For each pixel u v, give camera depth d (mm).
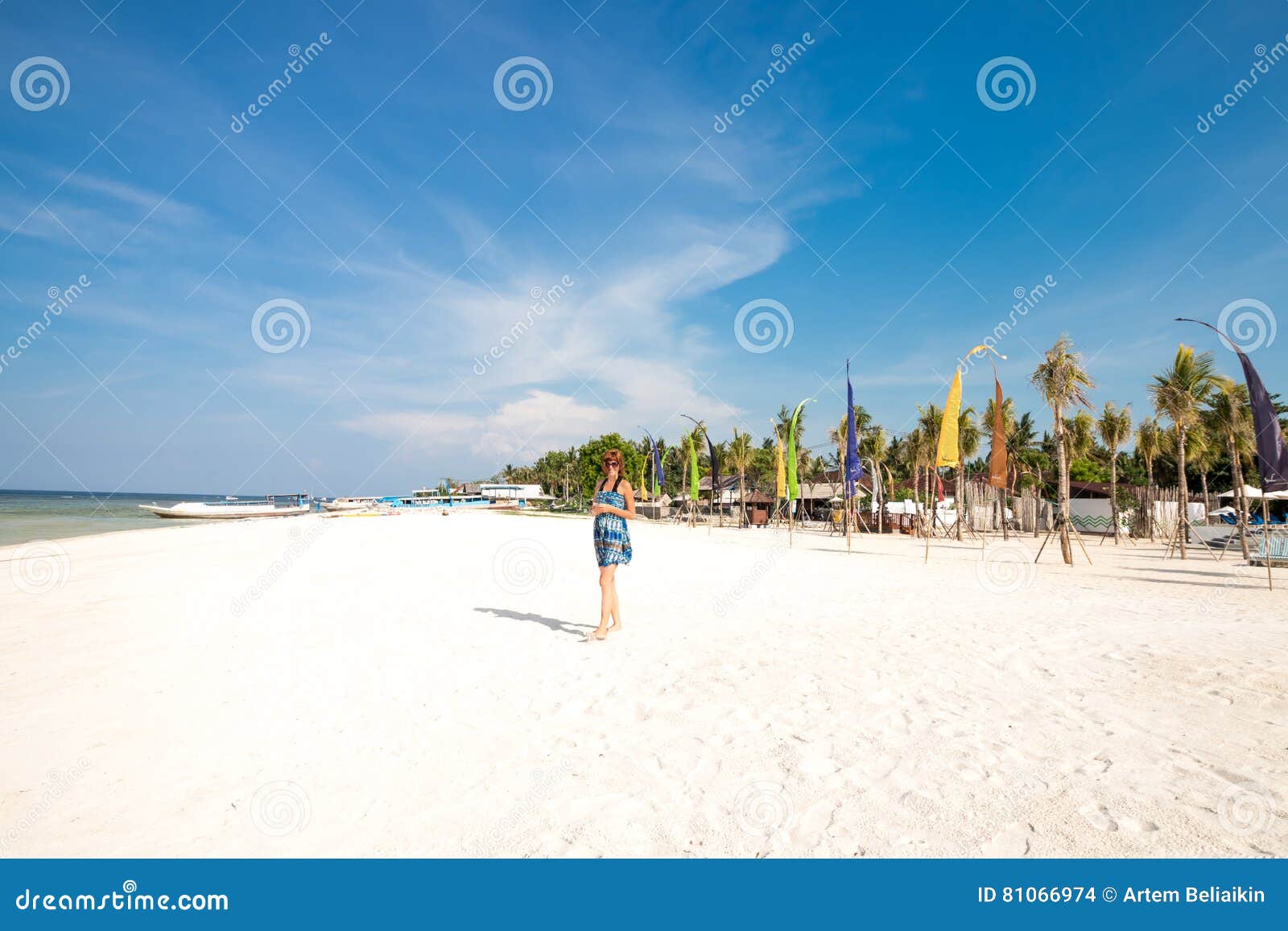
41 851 2963
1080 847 2830
